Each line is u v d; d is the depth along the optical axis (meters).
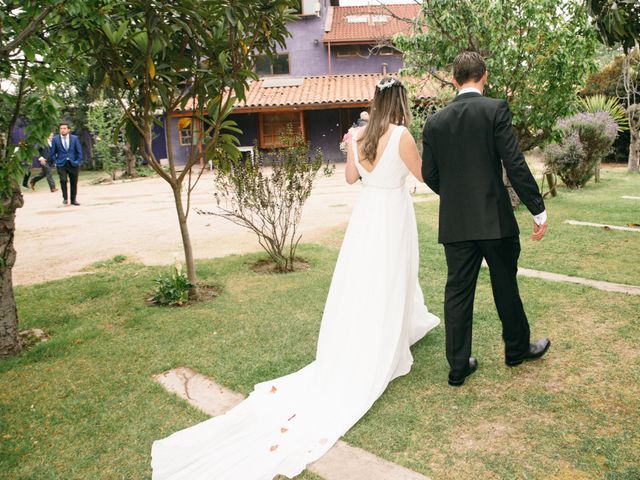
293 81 22.48
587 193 10.34
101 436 2.70
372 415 2.74
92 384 3.28
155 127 22.83
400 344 3.09
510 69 7.52
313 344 3.76
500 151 2.70
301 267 5.88
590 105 13.20
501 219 2.78
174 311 4.57
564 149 9.95
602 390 2.84
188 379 3.31
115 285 5.41
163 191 14.50
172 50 4.34
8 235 3.72
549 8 7.07
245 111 20.45
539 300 4.29
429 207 9.30
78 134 25.31
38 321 4.45
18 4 3.15
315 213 9.41
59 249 7.31
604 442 2.38
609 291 4.41
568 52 7.15
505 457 2.32
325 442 2.49
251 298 4.83
